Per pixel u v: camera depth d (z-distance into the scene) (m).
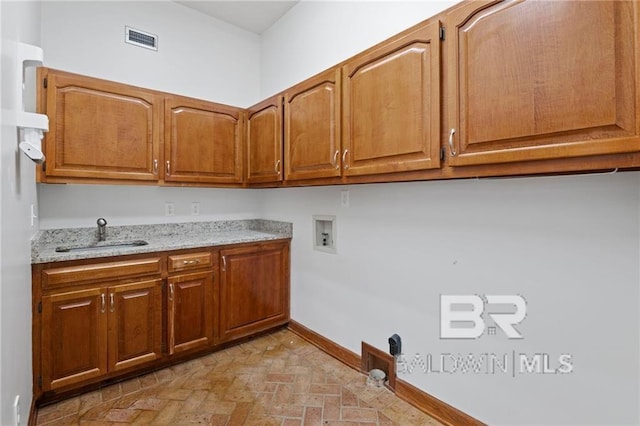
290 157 2.30
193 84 3.01
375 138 1.67
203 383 2.12
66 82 2.03
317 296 2.68
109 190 2.55
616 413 1.23
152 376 2.19
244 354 2.52
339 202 2.46
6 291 1.11
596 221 1.26
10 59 1.15
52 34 2.30
